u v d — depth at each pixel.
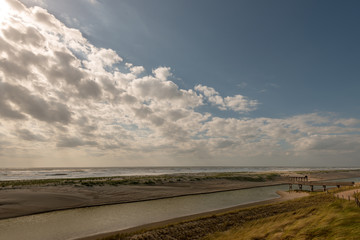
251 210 27.41
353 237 12.23
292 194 48.00
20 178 81.88
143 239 17.80
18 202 30.31
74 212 28.53
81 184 47.88
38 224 22.88
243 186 62.16
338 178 98.44
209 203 36.34
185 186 55.78
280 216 22.88
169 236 18.64
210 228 20.83
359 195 30.95
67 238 18.86
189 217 26.36
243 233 18.89
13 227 21.67
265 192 51.22
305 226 17.42
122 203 35.38
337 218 17.02
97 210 30.06
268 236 17.25
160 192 45.75
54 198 34.19
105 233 20.25
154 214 28.00
